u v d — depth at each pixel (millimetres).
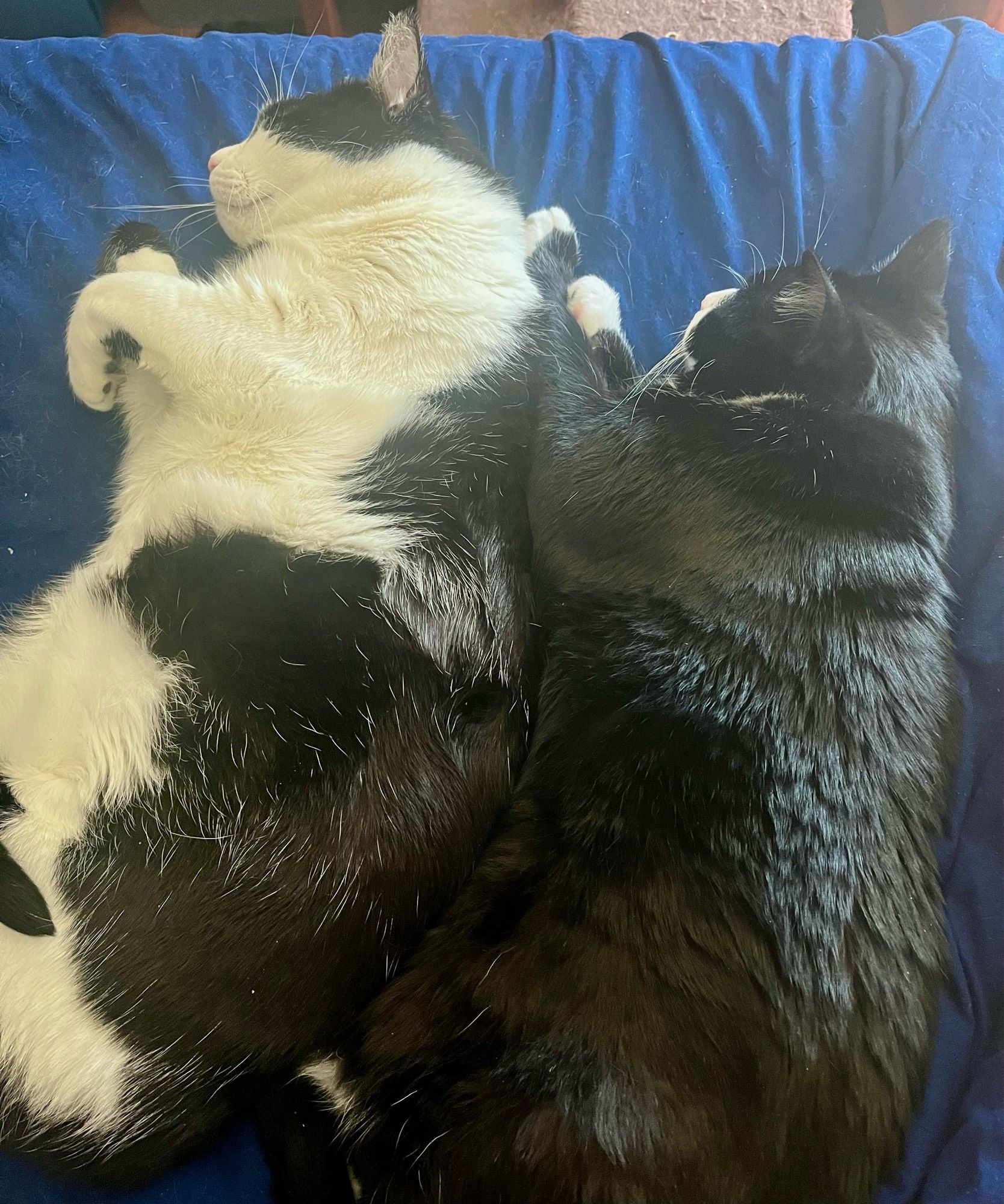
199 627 1150
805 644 1146
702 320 1412
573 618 1271
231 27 2488
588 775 1164
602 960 1065
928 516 1247
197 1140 1146
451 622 1189
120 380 1404
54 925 1039
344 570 1171
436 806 1152
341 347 1259
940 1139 1266
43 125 1620
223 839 1074
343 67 1740
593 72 1751
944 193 1603
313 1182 1157
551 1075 1025
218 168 1475
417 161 1379
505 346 1330
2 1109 1059
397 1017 1128
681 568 1218
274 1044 1105
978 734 1448
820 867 1073
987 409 1489
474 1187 1020
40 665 1198
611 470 1305
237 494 1208
